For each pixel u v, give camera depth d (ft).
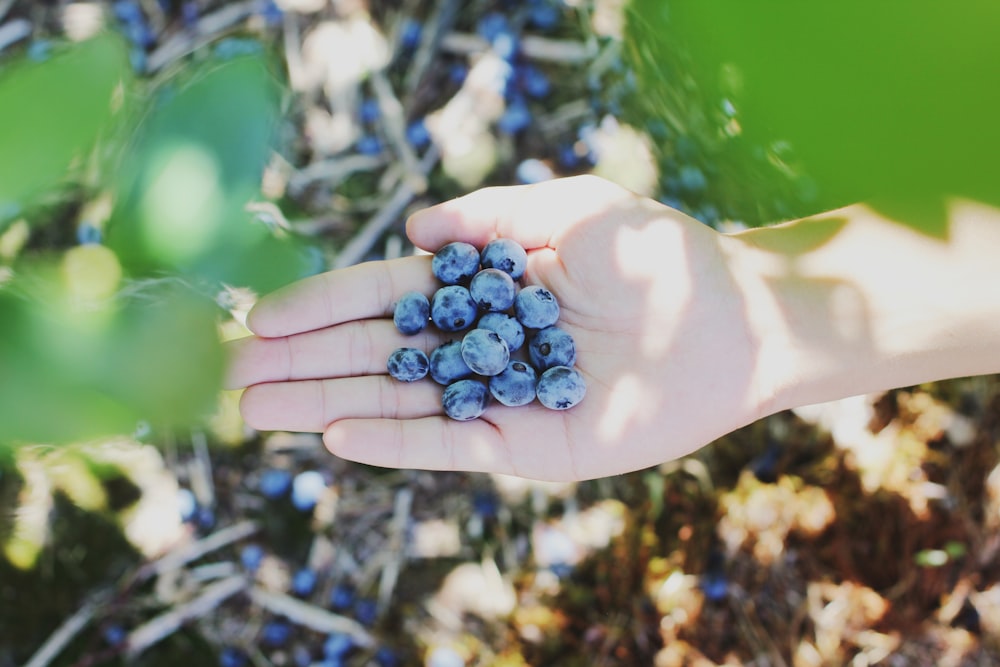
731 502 1.88
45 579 1.82
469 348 1.45
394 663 1.86
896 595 1.84
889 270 1.52
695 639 1.82
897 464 1.89
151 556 1.88
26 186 0.53
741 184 0.54
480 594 1.88
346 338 1.50
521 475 1.51
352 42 2.17
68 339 0.53
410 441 1.46
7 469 1.79
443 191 2.10
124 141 0.62
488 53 2.16
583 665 1.82
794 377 1.53
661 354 1.51
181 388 0.53
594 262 1.53
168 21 2.16
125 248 0.56
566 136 2.10
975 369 1.54
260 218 0.61
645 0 0.35
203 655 1.85
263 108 0.59
